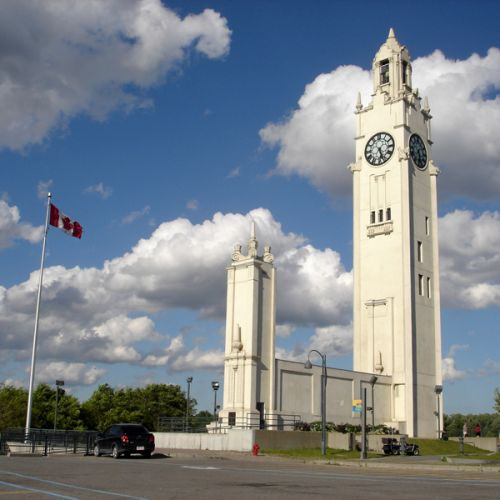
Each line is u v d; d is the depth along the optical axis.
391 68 101.81
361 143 101.31
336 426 71.19
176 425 70.88
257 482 26.22
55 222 66.56
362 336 93.81
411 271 92.19
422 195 98.62
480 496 21.38
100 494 21.17
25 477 27.38
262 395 70.12
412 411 87.19
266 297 72.62
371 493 22.16
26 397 143.25
